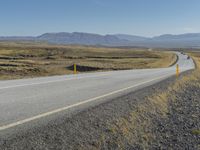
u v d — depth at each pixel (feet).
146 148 17.62
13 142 14.33
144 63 175.22
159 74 70.08
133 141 18.35
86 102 25.59
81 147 15.39
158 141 19.29
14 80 43.29
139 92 34.88
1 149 13.38
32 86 35.32
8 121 17.75
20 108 21.56
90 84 40.45
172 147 18.30
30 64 158.61
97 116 21.11
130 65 153.38
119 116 22.16
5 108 21.35
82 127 18.20
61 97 27.48
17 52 310.86
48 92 30.45
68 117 19.72
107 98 28.78
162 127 22.74
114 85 40.73
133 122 22.03
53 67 138.82
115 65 148.87
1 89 31.71
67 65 156.04
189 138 20.40
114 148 16.46
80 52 348.18
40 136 15.60
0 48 368.07
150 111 27.04
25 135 15.43
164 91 39.32
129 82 46.37
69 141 15.69
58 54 307.17
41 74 103.19
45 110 21.26
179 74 69.67
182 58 234.38
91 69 131.03
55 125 17.69
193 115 28.48
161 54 314.14
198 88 51.57
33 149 13.92
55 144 14.96
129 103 27.53
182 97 39.73
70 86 36.88
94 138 16.96
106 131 18.47
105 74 63.36
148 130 21.35
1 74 93.66
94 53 329.93
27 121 18.02
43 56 280.51
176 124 24.22
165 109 30.30
